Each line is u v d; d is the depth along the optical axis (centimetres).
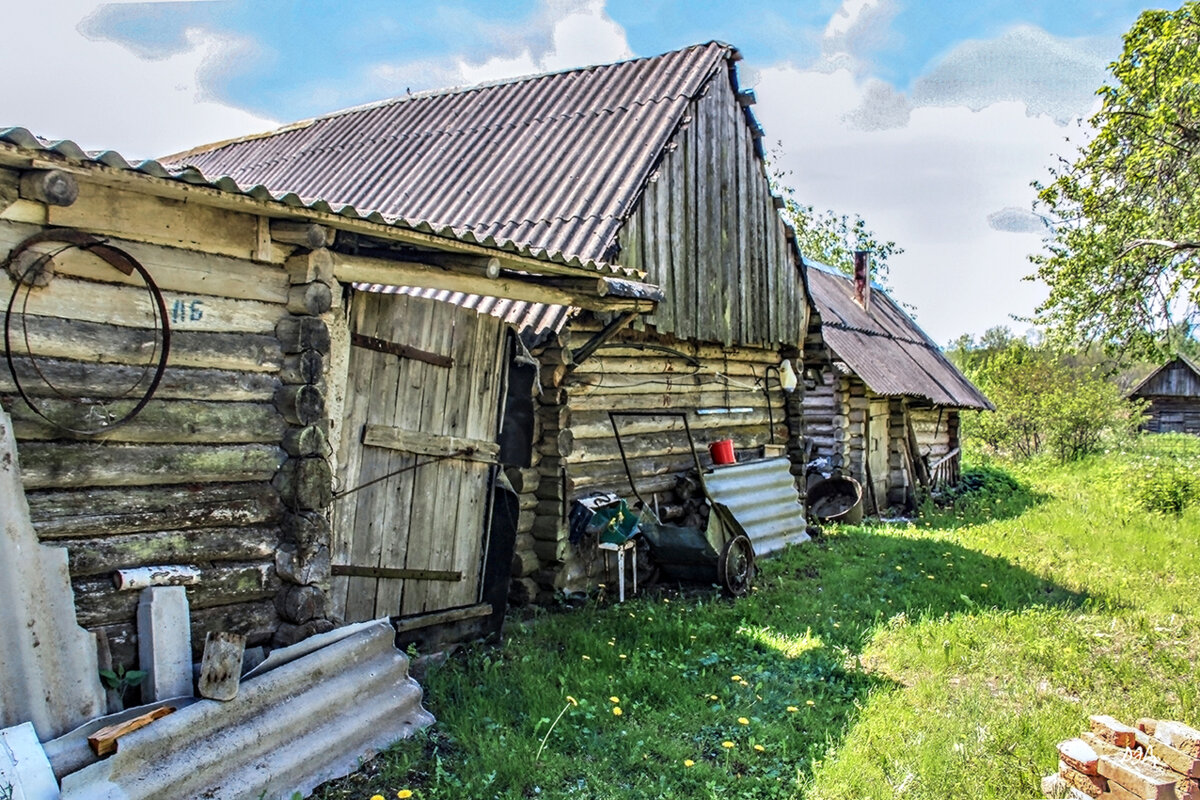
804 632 622
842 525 1212
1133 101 1279
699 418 954
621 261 756
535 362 615
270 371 400
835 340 1457
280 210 360
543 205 807
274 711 356
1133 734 333
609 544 718
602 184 807
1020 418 2534
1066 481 1830
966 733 423
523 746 392
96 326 332
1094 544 973
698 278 905
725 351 1023
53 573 306
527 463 652
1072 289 1416
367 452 474
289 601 394
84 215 326
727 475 941
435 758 384
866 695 486
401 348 489
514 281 523
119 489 341
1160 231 1326
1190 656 571
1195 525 1095
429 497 520
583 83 1016
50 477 318
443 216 841
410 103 1182
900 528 1191
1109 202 1355
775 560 909
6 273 304
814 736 425
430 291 693
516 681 480
